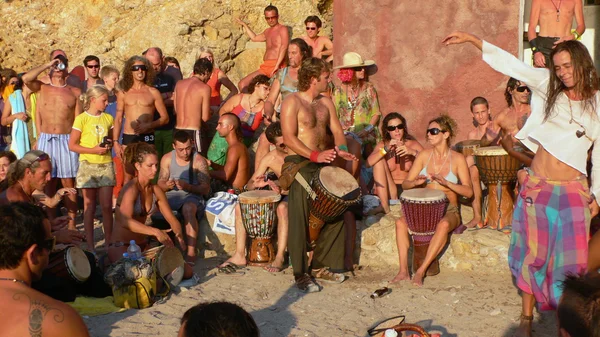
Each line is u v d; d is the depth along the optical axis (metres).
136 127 11.60
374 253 9.72
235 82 15.88
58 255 7.84
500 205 9.34
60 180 12.59
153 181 11.95
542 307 6.84
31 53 17.09
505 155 8.95
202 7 15.66
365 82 11.45
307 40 14.35
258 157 11.08
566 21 10.48
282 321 7.80
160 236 8.88
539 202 6.72
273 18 14.24
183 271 8.77
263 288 8.84
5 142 13.41
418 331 6.52
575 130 6.53
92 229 10.40
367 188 10.93
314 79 8.79
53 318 4.00
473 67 11.06
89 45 16.45
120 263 8.22
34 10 17.05
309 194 8.72
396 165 10.78
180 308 8.16
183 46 15.67
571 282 2.78
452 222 9.03
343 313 8.00
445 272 9.23
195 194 10.33
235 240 10.19
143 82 11.70
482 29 10.96
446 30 11.10
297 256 8.80
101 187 10.30
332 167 8.87
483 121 10.59
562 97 6.55
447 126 9.24
